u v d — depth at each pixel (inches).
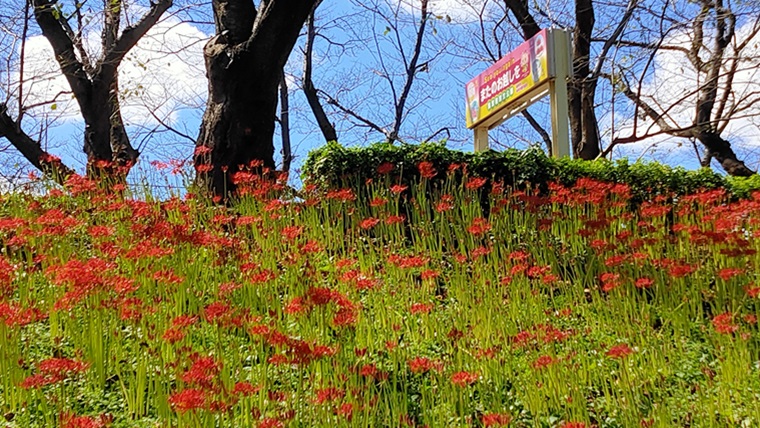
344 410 165.8
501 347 221.3
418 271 291.7
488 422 169.5
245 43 378.9
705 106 665.0
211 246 266.1
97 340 202.8
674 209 351.9
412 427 178.4
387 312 250.4
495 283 278.2
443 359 218.8
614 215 318.7
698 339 254.4
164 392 190.9
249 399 176.4
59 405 185.0
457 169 350.0
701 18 542.0
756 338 238.1
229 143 376.8
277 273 274.4
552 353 208.5
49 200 320.8
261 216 308.8
